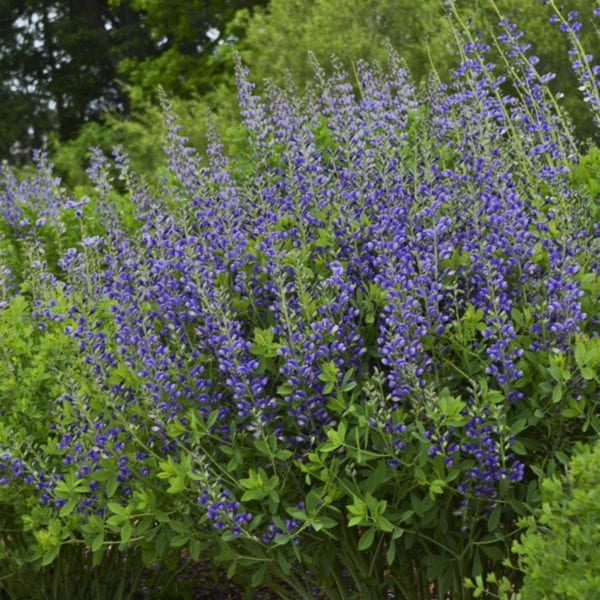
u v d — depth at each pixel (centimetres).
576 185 495
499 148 474
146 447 402
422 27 1224
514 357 381
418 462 386
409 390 378
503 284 388
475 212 412
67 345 474
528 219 418
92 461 418
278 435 410
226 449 396
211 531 415
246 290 431
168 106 559
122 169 596
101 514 436
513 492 390
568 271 392
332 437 378
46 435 467
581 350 370
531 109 580
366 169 456
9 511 483
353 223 427
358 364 409
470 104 529
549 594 298
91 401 413
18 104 2767
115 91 2888
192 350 420
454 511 392
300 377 390
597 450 315
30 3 2812
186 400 413
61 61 2864
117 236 468
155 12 2253
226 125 1452
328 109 629
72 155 1956
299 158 484
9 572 488
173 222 452
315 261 443
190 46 2444
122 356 421
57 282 495
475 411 373
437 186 440
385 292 400
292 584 433
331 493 385
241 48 1847
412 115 651
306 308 401
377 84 668
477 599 414
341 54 1259
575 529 292
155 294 426
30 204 810
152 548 419
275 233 414
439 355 402
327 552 420
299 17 1414
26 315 532
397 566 432
